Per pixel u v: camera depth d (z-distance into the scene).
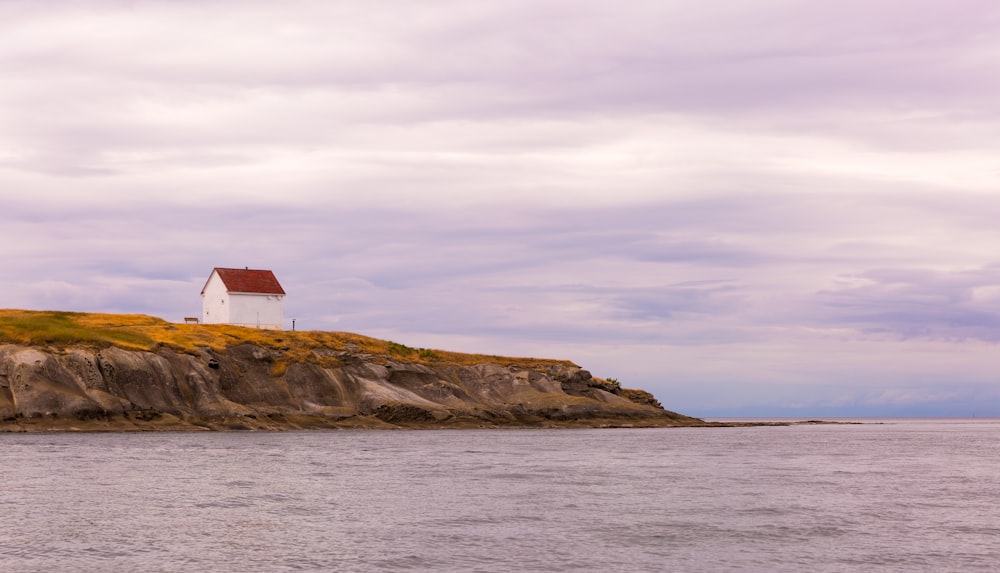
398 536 41.81
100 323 141.50
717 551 39.53
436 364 161.62
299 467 71.88
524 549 39.38
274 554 37.62
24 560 36.03
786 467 81.19
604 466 78.38
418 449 95.75
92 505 49.44
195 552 37.81
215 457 79.06
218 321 160.12
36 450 83.50
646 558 38.00
